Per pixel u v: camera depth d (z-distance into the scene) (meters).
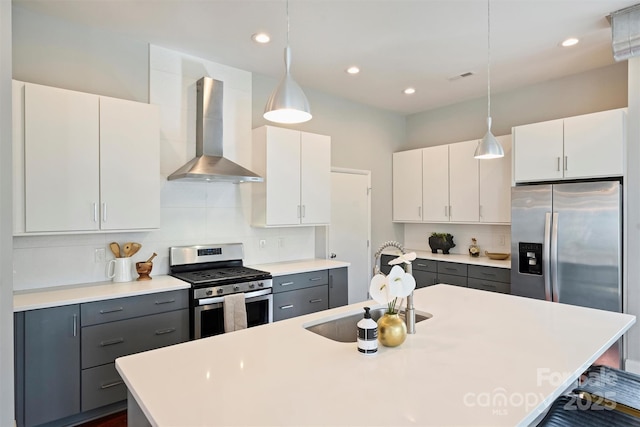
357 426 1.02
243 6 2.56
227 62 3.55
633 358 2.89
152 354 1.53
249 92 3.79
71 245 2.80
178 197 3.34
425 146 5.24
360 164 4.88
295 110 1.88
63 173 2.53
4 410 1.11
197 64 3.44
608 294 2.98
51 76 2.73
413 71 3.77
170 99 3.28
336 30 2.92
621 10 2.63
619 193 2.96
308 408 1.11
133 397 1.26
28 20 2.65
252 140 3.78
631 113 2.95
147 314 2.66
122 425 2.46
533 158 3.56
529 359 1.46
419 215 4.93
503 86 4.22
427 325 1.89
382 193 5.17
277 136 3.64
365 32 2.95
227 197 3.63
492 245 4.54
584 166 3.23
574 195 3.18
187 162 3.37
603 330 1.80
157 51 3.21
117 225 2.74
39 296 2.42
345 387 1.24
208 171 3.05
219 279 2.99
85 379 2.41
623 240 2.98
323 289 3.72
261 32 2.95
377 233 5.10
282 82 1.84
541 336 1.72
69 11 2.65
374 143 5.05
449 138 4.96
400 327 1.59
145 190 2.87
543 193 3.37
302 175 3.82
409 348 1.58
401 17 2.71
